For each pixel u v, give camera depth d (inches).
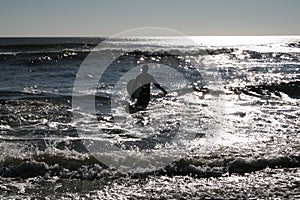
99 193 533.6
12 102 1234.6
